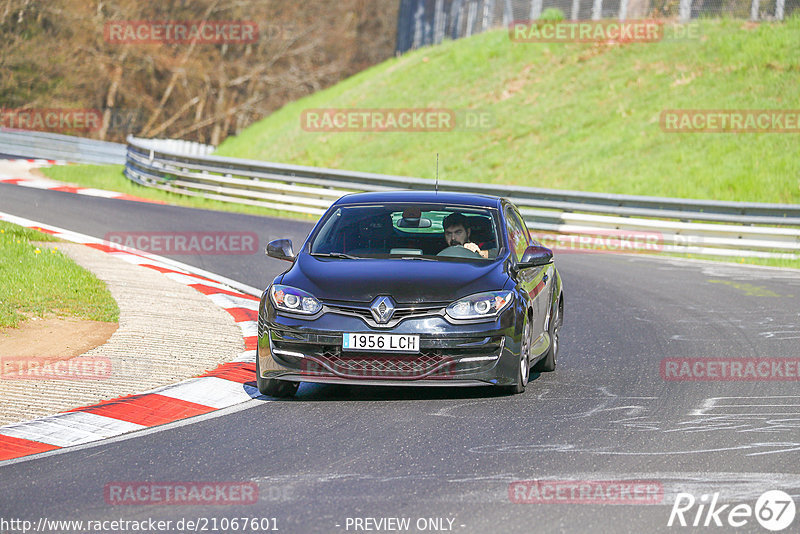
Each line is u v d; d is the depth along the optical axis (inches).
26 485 779.4
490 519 695.1
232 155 5472.4
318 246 1194.6
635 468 828.0
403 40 7012.8
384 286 1067.3
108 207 3137.3
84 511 714.2
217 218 3031.5
